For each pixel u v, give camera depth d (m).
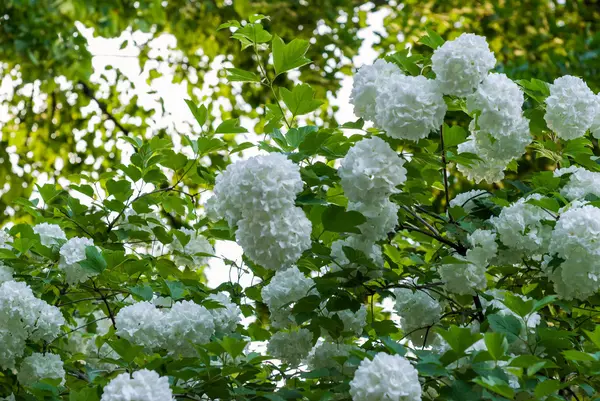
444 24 9.19
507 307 2.83
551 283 3.22
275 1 9.44
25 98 9.46
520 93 2.91
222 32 9.64
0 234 3.56
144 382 2.24
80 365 3.91
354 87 2.95
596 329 2.40
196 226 3.76
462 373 2.48
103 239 3.72
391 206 2.87
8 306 2.92
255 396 2.78
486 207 3.35
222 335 3.10
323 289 2.95
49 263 3.47
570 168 3.31
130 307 2.92
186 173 3.74
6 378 3.17
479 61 2.76
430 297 3.25
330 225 2.74
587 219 2.76
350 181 2.65
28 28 8.07
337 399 2.72
